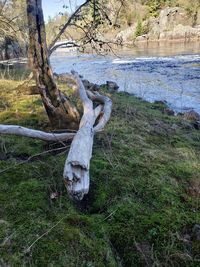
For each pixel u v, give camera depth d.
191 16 51.00
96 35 5.99
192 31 47.72
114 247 2.65
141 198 3.16
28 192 3.10
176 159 4.02
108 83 11.30
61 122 4.42
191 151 4.40
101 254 2.48
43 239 2.51
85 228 2.71
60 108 4.38
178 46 34.50
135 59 22.53
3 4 10.12
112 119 5.43
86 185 2.98
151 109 7.51
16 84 8.83
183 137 5.13
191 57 21.94
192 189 3.40
